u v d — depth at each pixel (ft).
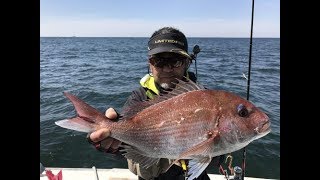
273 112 10.48
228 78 18.83
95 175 4.71
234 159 6.98
